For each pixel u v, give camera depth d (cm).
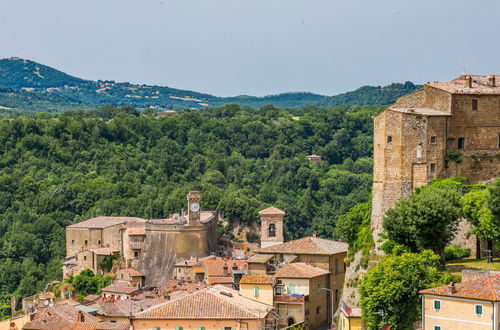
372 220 16462
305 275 18600
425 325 12388
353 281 16650
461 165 16375
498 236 14688
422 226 15062
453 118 16438
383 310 13875
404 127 16088
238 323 16538
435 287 12788
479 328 11844
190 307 16912
